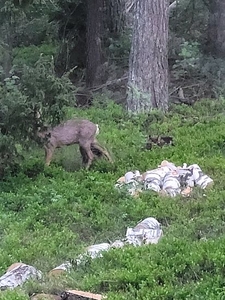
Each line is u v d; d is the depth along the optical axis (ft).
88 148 35.78
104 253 22.68
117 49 57.82
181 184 31.65
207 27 58.08
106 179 33.45
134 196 30.48
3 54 50.72
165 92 48.65
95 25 57.21
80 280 21.27
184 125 44.55
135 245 23.89
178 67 54.60
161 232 25.63
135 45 48.55
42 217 28.27
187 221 26.99
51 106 33.17
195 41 57.67
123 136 41.75
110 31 59.57
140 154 37.40
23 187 32.14
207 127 43.34
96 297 19.69
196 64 53.98
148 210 28.45
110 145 38.68
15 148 33.40
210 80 53.21
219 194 29.73
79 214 28.25
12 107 32.12
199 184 31.35
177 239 23.15
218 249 21.71
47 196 30.30
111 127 44.04
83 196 30.58
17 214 29.07
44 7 58.49
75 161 36.88
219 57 56.13
